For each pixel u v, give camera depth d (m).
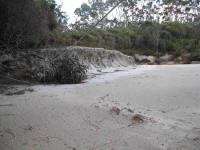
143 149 1.36
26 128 1.73
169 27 28.83
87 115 2.12
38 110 2.30
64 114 2.15
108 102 2.75
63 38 9.77
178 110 2.34
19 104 2.60
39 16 6.36
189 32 28.91
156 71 8.06
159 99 2.91
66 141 1.48
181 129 1.73
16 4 5.45
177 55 22.47
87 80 5.60
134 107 2.49
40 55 6.09
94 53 10.42
